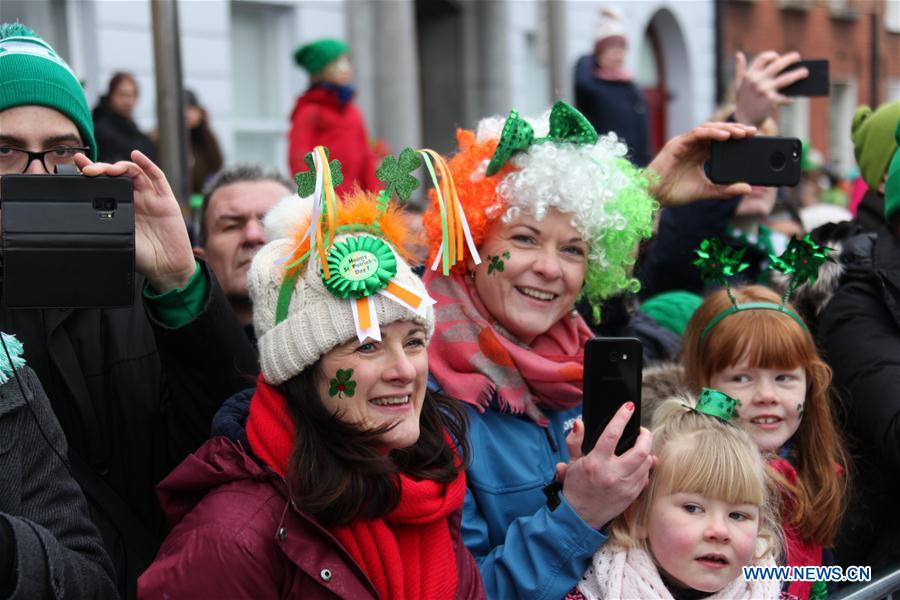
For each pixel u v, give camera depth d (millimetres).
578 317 3072
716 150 3074
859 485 3225
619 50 8023
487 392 2736
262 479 2182
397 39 8945
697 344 3078
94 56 7219
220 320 2508
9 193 1995
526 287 2770
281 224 2705
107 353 2617
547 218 2736
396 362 2201
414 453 2340
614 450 2402
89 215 2029
